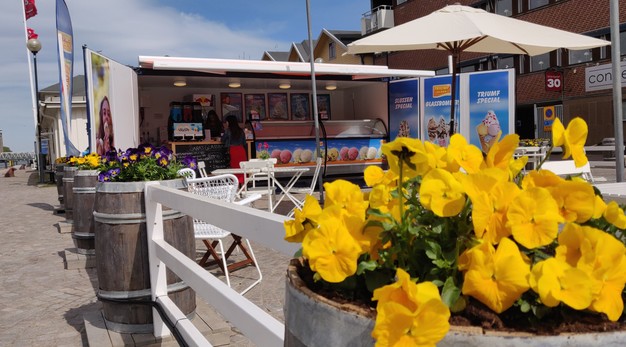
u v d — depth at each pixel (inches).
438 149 38.1
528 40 247.3
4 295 197.2
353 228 35.6
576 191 31.9
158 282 135.3
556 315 29.9
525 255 31.0
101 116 360.8
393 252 34.4
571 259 29.9
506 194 30.6
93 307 179.0
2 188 800.3
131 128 440.5
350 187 40.5
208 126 540.7
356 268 34.1
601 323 28.8
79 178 240.1
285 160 523.5
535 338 27.7
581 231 29.4
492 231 30.7
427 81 524.4
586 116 990.4
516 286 28.4
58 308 179.6
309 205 39.4
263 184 519.8
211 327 135.9
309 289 36.4
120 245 136.0
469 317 30.3
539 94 1069.1
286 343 38.6
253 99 606.5
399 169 35.0
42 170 883.4
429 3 1286.9
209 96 586.6
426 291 27.6
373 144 561.0
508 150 36.4
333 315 33.0
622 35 935.0
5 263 252.5
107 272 137.1
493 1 1141.1
